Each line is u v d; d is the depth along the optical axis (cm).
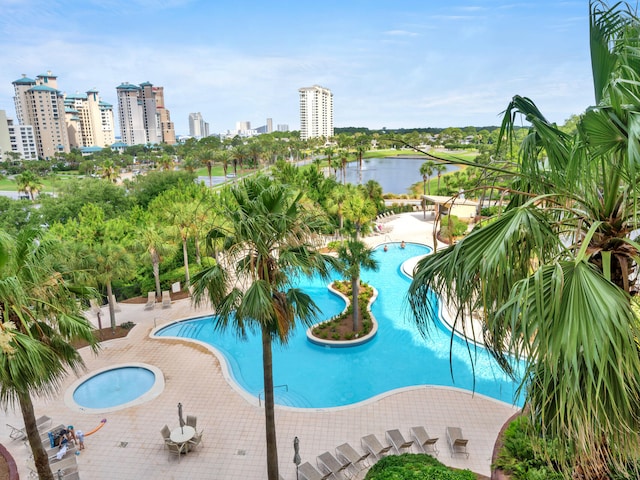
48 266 970
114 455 1305
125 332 2217
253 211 973
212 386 1706
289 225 983
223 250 1024
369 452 1253
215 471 1232
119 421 1479
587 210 560
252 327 1024
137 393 1717
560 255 541
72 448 1301
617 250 550
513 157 574
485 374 1811
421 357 1998
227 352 2128
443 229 4028
